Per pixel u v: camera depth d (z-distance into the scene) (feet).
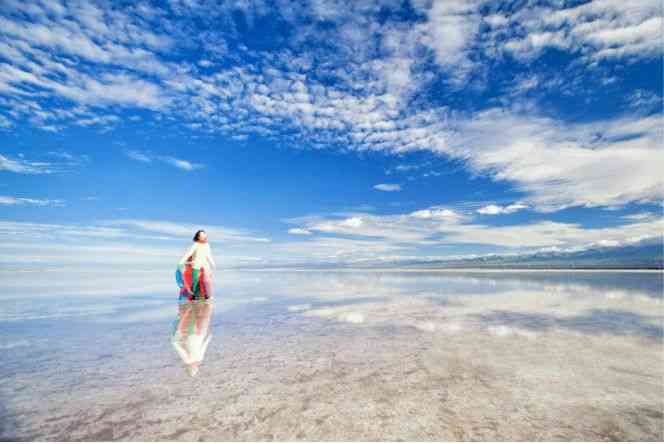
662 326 13.55
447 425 6.11
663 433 5.81
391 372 8.72
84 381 8.23
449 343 11.43
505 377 8.34
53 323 15.03
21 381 8.23
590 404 6.89
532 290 26.32
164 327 14.21
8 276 48.37
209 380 8.28
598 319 14.99
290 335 12.72
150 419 6.37
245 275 58.49
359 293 26.43
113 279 43.06
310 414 6.54
